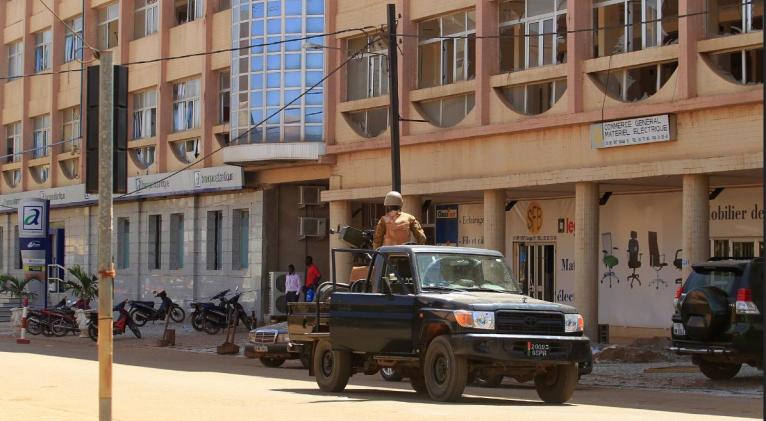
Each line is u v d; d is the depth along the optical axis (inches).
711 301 771.4
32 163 2230.6
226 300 1574.8
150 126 1897.1
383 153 1397.6
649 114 1065.5
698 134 1031.6
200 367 1011.9
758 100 973.2
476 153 1261.1
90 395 689.0
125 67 438.0
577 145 1146.7
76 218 2102.6
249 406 607.8
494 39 1255.5
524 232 1406.3
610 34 1137.4
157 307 1859.0
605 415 562.9
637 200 1266.0
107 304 427.2
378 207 1553.9
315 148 1476.4
